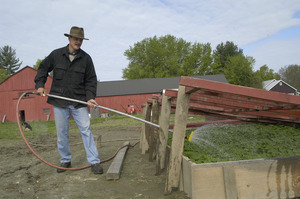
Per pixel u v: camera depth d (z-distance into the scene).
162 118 3.69
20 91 27.27
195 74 57.56
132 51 55.31
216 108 4.54
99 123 17.02
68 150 4.21
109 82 37.69
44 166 4.57
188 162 2.73
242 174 2.57
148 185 3.32
